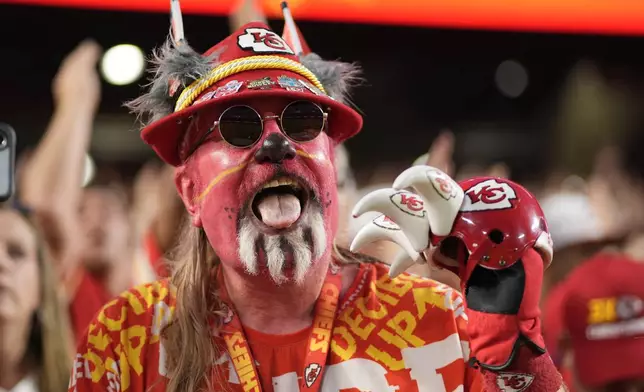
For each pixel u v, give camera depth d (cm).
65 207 251
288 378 139
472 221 119
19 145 686
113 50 566
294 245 132
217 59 140
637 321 217
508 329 117
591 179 484
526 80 776
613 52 753
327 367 138
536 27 545
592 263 229
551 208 466
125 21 614
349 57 702
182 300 142
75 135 257
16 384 194
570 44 739
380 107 771
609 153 489
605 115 748
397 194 124
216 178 135
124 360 141
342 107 140
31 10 598
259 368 139
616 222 445
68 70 260
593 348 221
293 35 156
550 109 787
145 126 148
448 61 745
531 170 797
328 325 140
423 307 143
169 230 267
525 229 117
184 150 143
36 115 690
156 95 144
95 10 608
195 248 146
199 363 137
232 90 133
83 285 266
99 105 688
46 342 199
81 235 290
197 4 468
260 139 134
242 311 143
